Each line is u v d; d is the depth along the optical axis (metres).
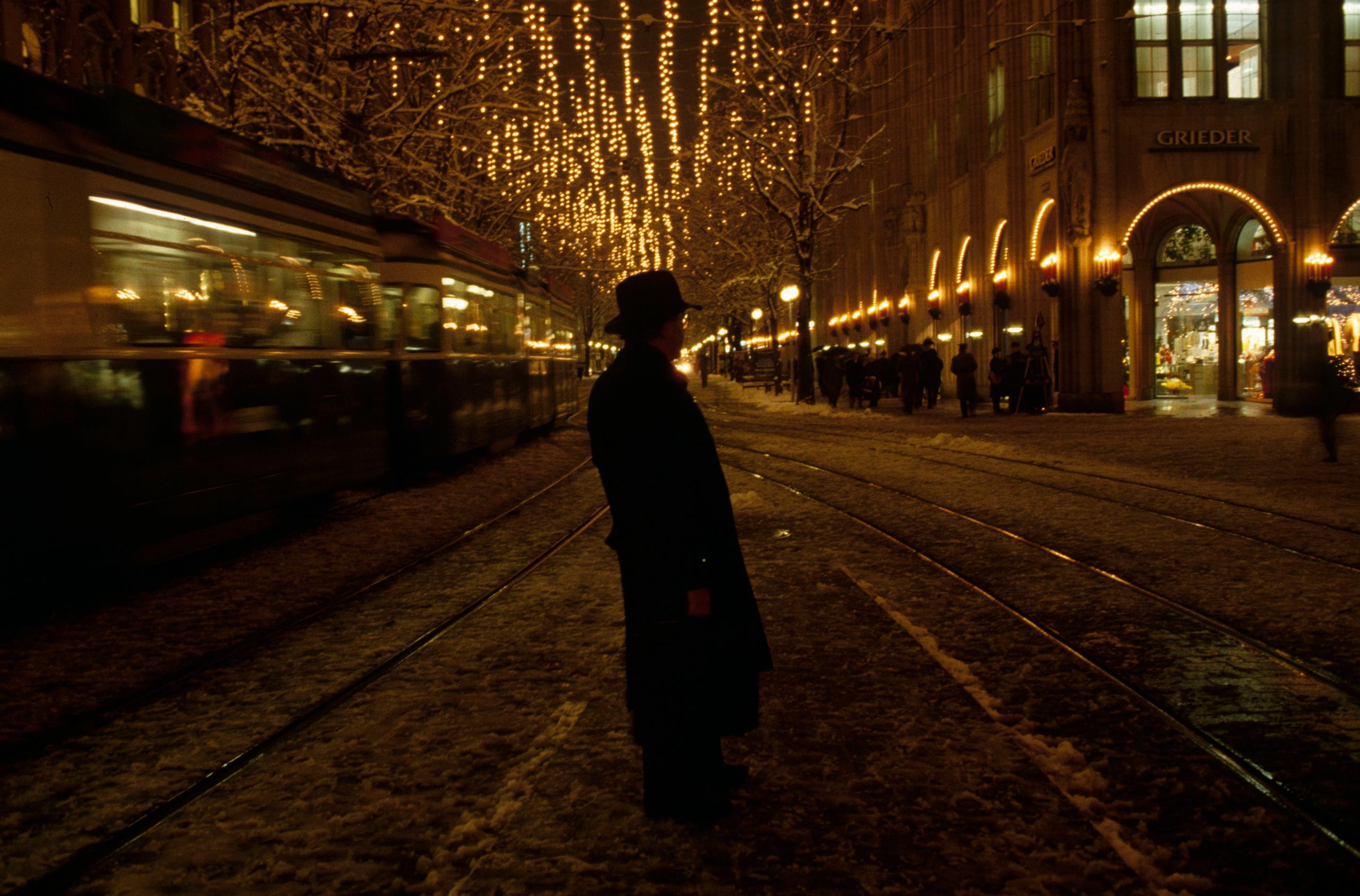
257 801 4.08
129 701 5.39
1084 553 8.75
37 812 4.06
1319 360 15.25
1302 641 6.01
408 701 5.29
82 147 7.43
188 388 8.63
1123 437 20.48
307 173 11.34
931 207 42.97
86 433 7.34
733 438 23.05
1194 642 6.06
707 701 3.66
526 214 34.31
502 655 6.08
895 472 15.44
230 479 9.30
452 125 21.92
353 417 12.29
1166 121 27.95
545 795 4.02
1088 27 28.19
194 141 8.93
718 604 3.62
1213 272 33.19
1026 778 4.12
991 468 15.52
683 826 3.71
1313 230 27.56
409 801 4.03
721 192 49.12
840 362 35.91
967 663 5.76
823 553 9.10
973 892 3.24
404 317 14.82
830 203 55.41
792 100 35.03
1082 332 28.66
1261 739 4.55
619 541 3.72
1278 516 10.30
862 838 3.61
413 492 14.28
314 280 11.30
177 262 8.55
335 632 6.78
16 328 6.74
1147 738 4.55
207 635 6.82
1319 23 27.61
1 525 6.60
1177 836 3.61
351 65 18.69
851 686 5.34
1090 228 28.16
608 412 3.60
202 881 3.42
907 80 45.34
